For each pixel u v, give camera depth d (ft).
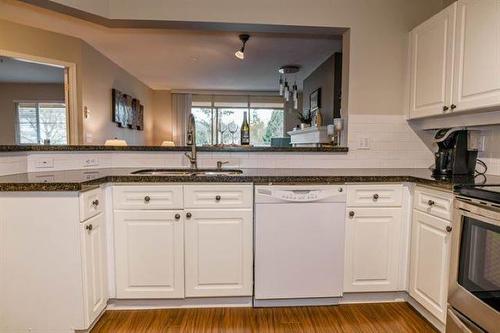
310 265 6.95
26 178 6.14
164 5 8.20
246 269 6.92
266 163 8.74
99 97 15.49
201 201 6.74
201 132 28.25
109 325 6.45
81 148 7.84
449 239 5.83
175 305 7.10
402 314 6.91
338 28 8.73
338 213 6.92
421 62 8.11
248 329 6.36
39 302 5.77
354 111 8.80
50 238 5.68
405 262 7.18
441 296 6.02
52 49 12.59
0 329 5.78
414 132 8.91
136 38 13.33
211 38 13.20
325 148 8.74
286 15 8.48
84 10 7.66
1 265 5.68
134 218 6.69
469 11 6.48
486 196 4.87
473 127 7.63
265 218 6.79
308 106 20.11
